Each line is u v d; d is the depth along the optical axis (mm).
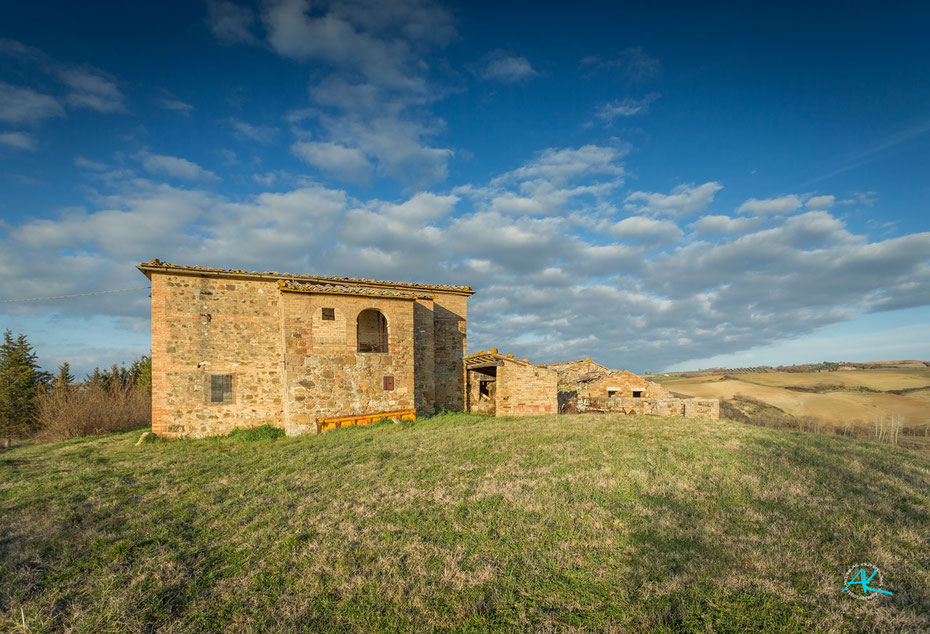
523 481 8953
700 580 5055
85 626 4613
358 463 11203
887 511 6922
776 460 10180
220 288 17297
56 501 8875
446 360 22328
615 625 4344
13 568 5906
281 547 6395
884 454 11195
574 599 4828
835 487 8148
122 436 19109
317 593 5168
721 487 8250
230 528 7234
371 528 6930
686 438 12844
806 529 6355
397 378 18234
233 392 17266
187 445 15445
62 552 6438
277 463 11648
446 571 5500
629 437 13078
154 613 4863
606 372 25438
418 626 4496
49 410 23984
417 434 14984
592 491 8234
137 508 8391
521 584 5172
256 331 17703
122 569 5859
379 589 5168
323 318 16922
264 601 5039
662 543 6047
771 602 4613
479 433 14516
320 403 16656
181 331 16719
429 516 7293
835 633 4078
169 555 6195
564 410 21844
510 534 6504
